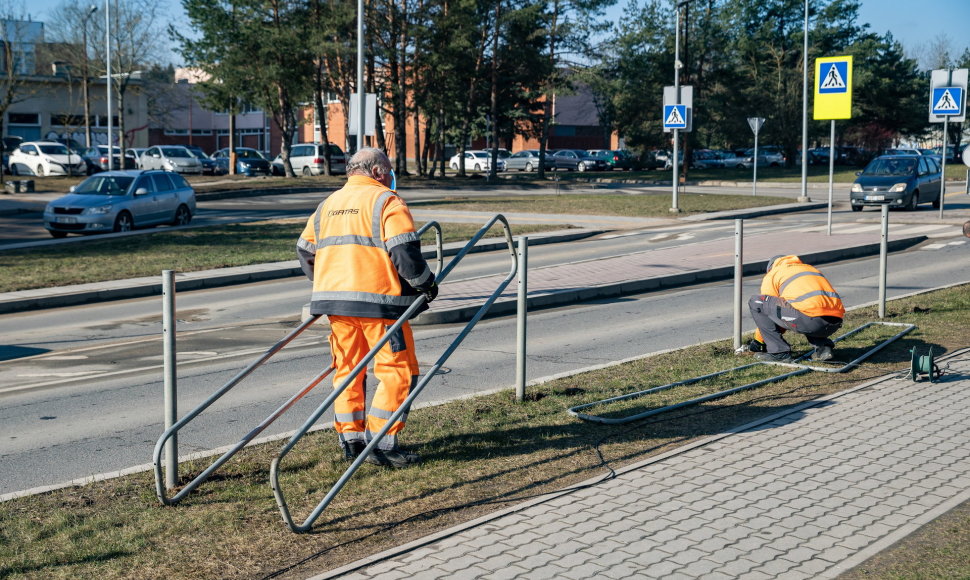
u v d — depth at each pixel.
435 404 7.14
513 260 7.09
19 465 6.05
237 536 4.57
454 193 39.50
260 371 8.87
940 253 17.58
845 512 4.74
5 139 52.66
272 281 16.09
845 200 34.44
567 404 7.08
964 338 9.33
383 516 4.83
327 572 4.10
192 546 4.45
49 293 13.88
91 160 48.38
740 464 5.55
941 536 4.40
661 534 4.47
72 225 22.23
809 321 8.21
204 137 87.00
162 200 24.27
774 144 64.69
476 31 44.62
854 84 64.38
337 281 5.38
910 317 10.53
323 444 6.16
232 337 10.80
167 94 70.06
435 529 4.64
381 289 5.36
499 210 29.34
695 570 4.05
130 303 13.87
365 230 5.36
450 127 55.69
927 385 7.51
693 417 6.69
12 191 36.88
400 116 48.00
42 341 10.79
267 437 6.36
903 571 4.01
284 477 5.46
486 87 50.81
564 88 50.12
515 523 4.65
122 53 46.78
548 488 5.21
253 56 42.03
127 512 4.91
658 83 63.09
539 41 48.72
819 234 20.20
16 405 7.69
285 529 4.66
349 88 45.50
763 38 65.56
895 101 66.75
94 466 6.02
